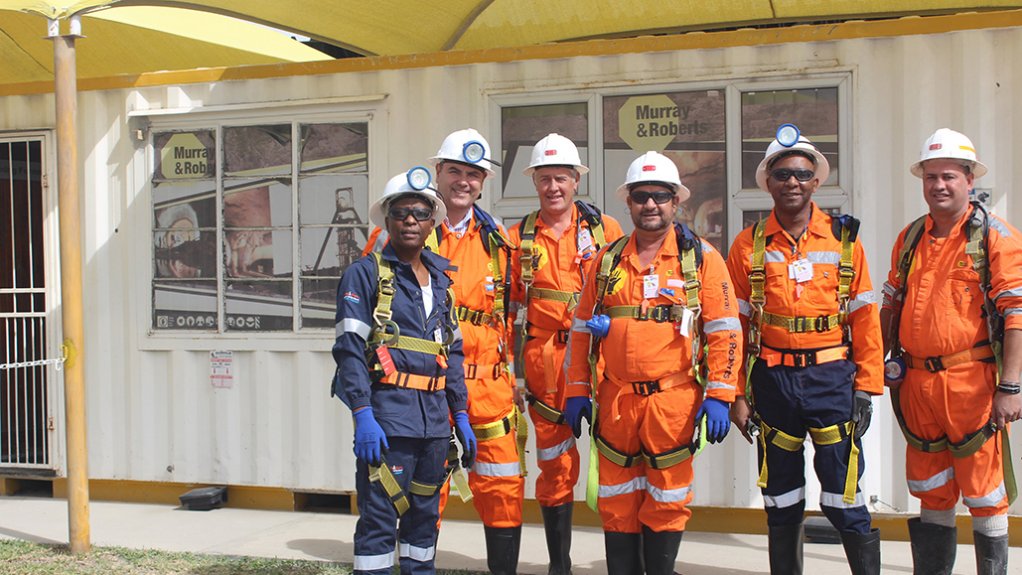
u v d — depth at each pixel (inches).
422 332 171.6
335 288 272.7
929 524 190.7
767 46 243.8
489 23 305.6
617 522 184.5
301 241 275.0
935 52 234.2
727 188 246.7
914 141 235.5
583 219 208.8
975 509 183.8
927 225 190.4
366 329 168.1
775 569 188.9
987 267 180.7
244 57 360.5
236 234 279.7
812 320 183.8
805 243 186.5
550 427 206.8
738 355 179.5
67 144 227.1
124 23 317.7
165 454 284.4
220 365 279.3
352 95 270.4
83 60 351.6
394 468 168.2
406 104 267.1
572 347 190.5
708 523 248.1
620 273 183.2
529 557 228.4
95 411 289.0
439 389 174.1
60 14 223.1
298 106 273.9
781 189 183.6
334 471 271.3
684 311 177.8
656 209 178.4
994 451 184.1
